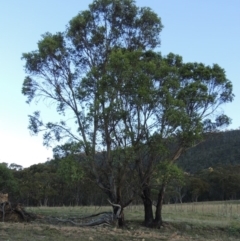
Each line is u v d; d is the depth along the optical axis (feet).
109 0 82.58
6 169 162.61
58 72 82.74
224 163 285.64
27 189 192.75
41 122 81.00
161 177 73.00
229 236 80.38
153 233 71.31
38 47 80.89
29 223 72.84
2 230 57.41
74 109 79.77
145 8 84.74
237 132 338.95
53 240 51.37
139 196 83.51
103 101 72.18
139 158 76.07
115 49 80.74
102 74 76.02
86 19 83.25
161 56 84.94
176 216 114.21
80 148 73.97
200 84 77.30
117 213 78.02
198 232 82.07
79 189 169.17
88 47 84.17
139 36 85.87
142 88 70.38
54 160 76.07
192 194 253.65
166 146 75.72
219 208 157.48
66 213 106.01
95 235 59.11
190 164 303.89
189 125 73.41
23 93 82.53
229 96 83.76
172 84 74.84
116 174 77.10
